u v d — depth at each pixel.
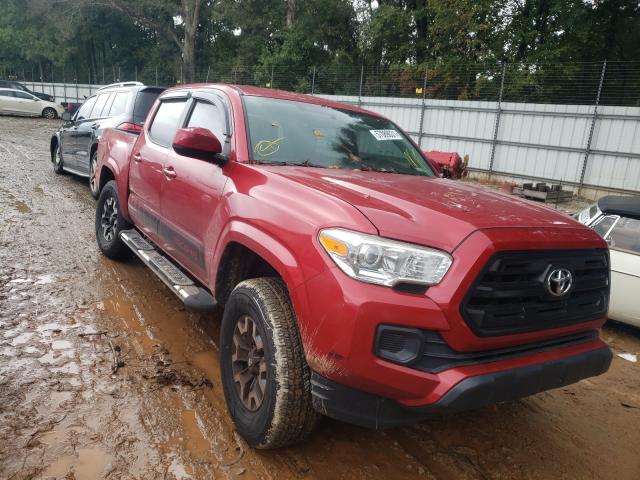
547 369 2.37
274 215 2.64
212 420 2.95
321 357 2.25
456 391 2.11
